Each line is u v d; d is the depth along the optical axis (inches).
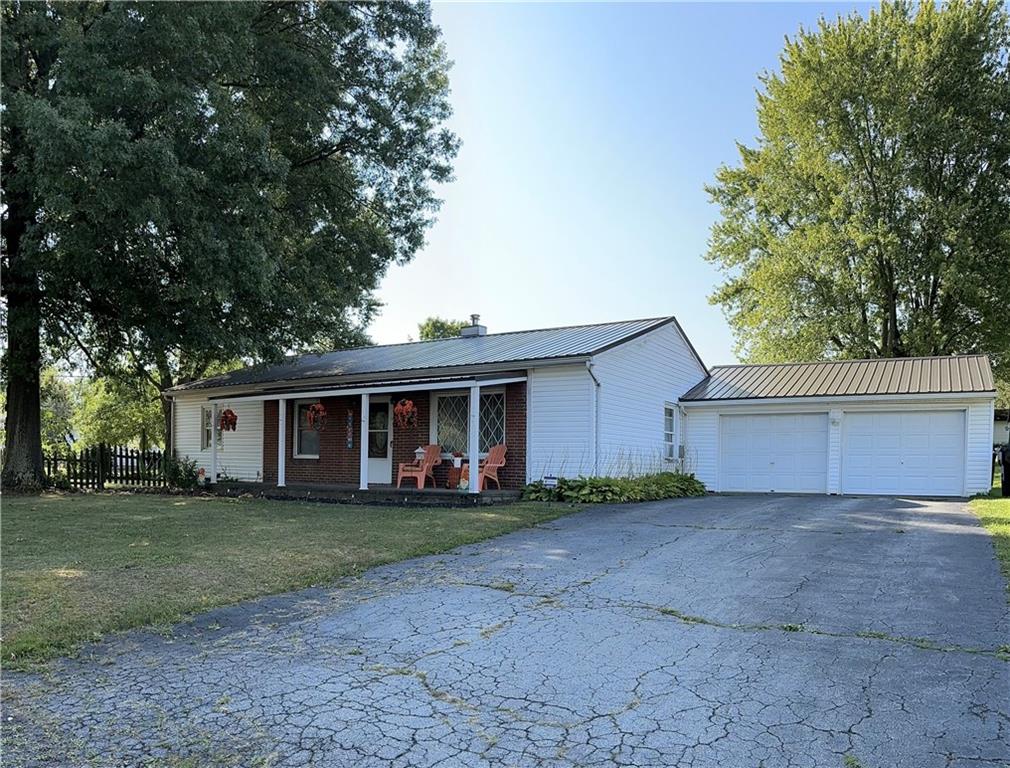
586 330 725.3
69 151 442.9
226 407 842.8
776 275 1168.2
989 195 1029.8
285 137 695.7
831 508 491.5
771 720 143.5
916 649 184.7
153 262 570.3
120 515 464.8
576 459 580.4
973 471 652.7
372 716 148.6
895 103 1039.0
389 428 689.0
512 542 354.0
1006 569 274.8
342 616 226.5
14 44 536.7
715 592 248.1
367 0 689.0
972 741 132.9
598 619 218.1
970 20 1002.1
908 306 1109.7
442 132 802.2
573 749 132.3
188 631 211.9
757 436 757.3
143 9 466.3
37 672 177.2
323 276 671.8
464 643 197.2
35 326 653.3
